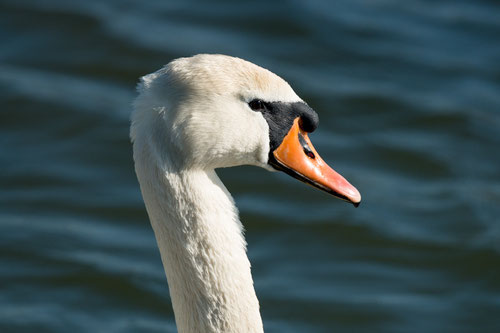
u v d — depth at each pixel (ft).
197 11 64.13
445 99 56.80
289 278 44.16
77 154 51.88
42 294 42.32
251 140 22.48
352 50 61.16
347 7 65.41
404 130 54.39
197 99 21.39
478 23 64.08
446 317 41.93
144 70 58.54
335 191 23.90
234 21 63.16
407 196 49.49
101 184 49.73
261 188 49.98
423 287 43.75
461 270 44.65
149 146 21.33
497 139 53.57
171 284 22.27
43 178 49.78
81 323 40.93
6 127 53.72
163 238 21.81
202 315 22.00
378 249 45.93
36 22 62.23
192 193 21.57
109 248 45.32
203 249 21.68
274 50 60.59
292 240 46.57
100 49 60.03
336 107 55.72
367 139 53.36
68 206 48.06
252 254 45.70
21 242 44.96
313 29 62.54
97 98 56.18
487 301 42.93
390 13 65.26
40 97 55.52
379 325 41.45
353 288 43.60
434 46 61.87
